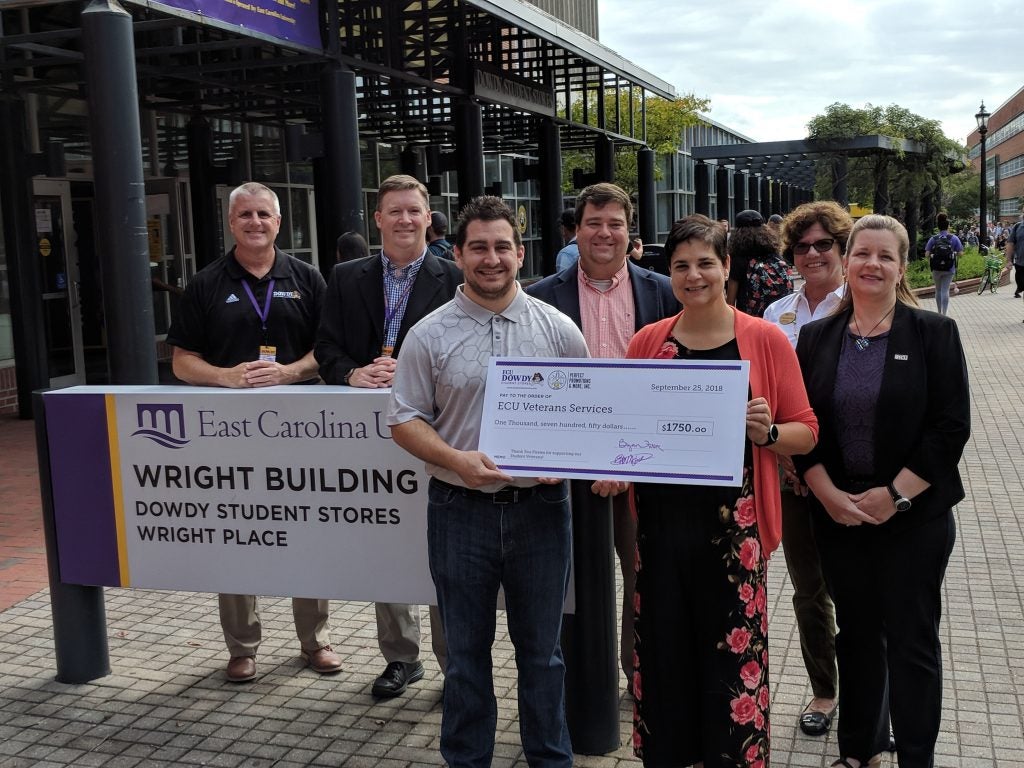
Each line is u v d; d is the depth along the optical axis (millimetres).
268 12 7707
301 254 16797
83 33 4848
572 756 3500
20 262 10695
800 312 4301
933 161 33062
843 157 29516
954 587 5543
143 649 4988
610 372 3137
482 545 3291
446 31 12219
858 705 3486
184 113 13156
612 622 3822
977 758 3729
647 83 18703
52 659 4879
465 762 3352
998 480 7797
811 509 3521
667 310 4184
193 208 13336
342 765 3828
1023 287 23844
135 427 4312
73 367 12438
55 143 10586
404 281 4305
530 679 3373
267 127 15852
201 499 4273
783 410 3207
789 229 4207
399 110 14812
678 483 3068
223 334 4523
